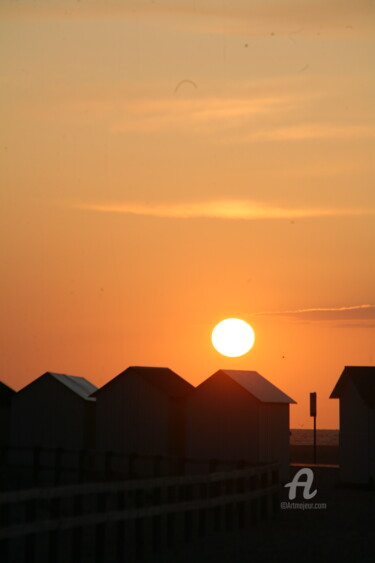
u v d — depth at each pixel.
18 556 31.70
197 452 72.56
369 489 67.31
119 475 65.06
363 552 34.03
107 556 32.41
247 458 70.62
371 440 68.31
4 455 66.12
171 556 32.53
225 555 32.78
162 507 33.72
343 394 70.31
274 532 39.12
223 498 38.75
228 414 71.88
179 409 76.19
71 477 67.38
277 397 73.88
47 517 41.78
